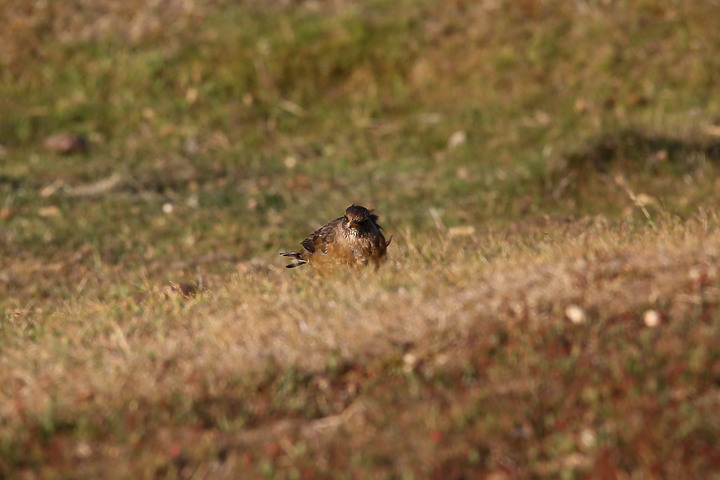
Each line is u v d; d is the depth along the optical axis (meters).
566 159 31.66
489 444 12.64
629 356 14.00
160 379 14.75
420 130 38.16
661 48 39.84
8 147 38.44
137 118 40.06
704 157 30.75
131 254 28.38
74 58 42.38
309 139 38.62
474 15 43.19
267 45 42.56
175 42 43.12
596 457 12.14
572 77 39.44
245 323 16.44
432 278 17.28
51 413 13.87
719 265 16.03
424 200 32.12
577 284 15.88
